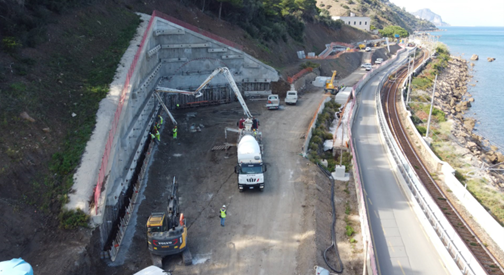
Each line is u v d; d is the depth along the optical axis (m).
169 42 42.28
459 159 38.28
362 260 19.81
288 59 68.19
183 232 17.69
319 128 38.22
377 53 101.06
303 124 38.97
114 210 19.89
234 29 56.75
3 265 11.84
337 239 21.62
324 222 22.56
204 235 20.64
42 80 23.95
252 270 17.83
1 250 14.54
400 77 78.56
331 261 19.33
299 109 44.66
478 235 23.53
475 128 55.44
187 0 54.00
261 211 22.97
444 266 19.69
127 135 23.84
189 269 17.81
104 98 25.45
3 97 20.44
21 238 15.45
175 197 20.44
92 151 20.62
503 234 22.25
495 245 22.41
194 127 36.69
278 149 32.31
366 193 28.03
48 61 26.14
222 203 23.91
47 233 16.27
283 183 26.45
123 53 32.38
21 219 15.97
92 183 18.64
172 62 42.91
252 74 48.12
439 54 120.94
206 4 58.12
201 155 30.77
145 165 26.27
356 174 28.77
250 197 24.59
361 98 59.09
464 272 18.50
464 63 120.88
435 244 21.39
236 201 24.09
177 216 19.48
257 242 20.00
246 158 25.08
